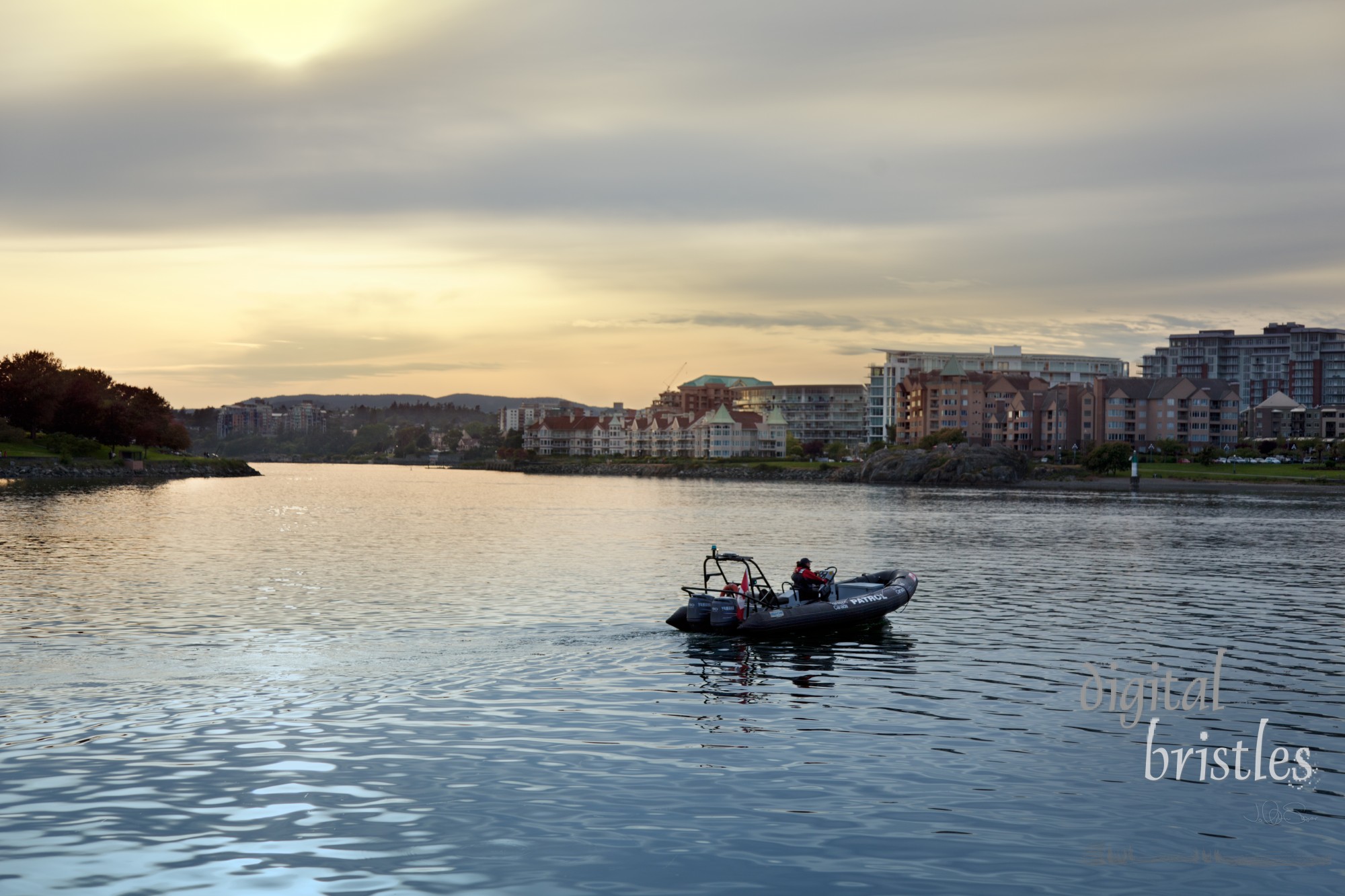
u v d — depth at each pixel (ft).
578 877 41.57
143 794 50.52
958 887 41.14
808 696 71.87
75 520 235.81
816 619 93.76
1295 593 126.00
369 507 327.06
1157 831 47.16
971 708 68.64
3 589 121.49
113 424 612.70
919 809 49.57
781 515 294.46
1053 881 41.75
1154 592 127.03
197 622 99.86
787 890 40.60
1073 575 145.28
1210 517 287.89
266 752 57.36
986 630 98.68
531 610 109.81
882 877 41.88
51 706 67.21
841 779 53.72
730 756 57.47
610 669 80.02
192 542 185.16
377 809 48.85
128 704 67.77
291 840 45.03
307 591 123.13
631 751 58.29
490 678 76.64
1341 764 56.85
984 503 369.30
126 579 132.16
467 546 185.68
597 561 161.89
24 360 584.40
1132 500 393.29
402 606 111.86
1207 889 41.22
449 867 42.39
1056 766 56.29
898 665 82.07
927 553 177.88
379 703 68.64
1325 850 45.14
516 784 52.47
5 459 502.38
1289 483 491.31
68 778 52.70
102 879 40.93
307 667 79.82
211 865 42.34
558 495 442.91
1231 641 93.35
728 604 92.89
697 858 43.47
